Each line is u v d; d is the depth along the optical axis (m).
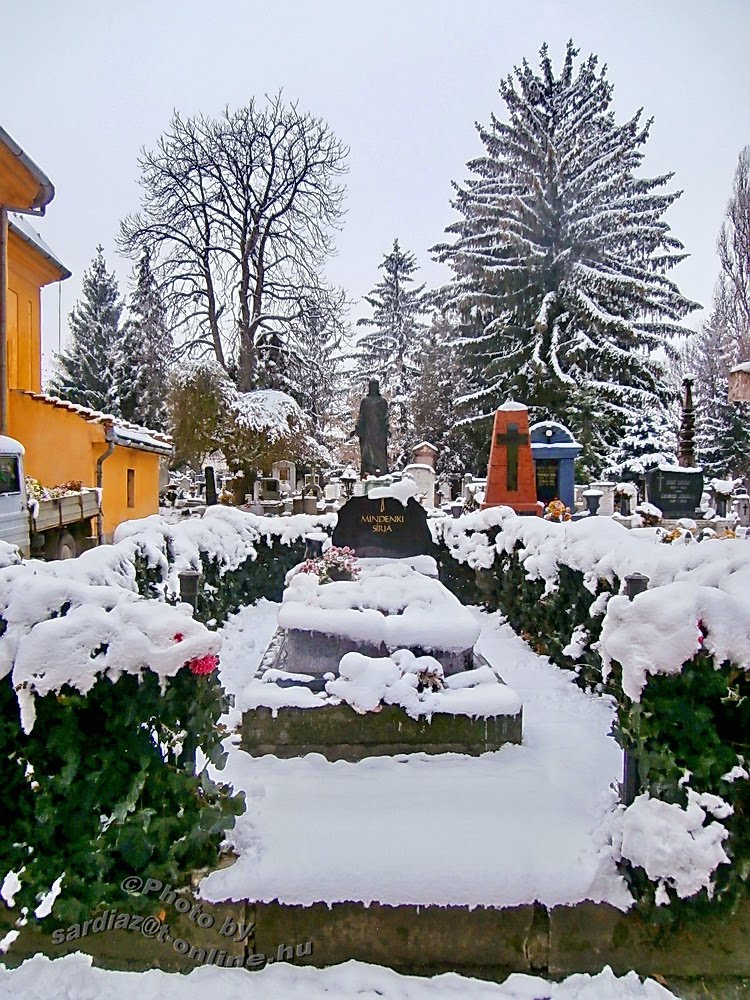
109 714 2.71
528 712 5.20
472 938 2.82
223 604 8.30
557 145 31.95
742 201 29.36
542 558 6.75
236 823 3.22
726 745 2.81
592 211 31.34
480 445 31.39
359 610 5.30
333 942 2.82
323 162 29.45
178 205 28.75
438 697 4.51
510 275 30.44
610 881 2.86
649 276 31.36
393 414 39.53
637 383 29.77
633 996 2.57
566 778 3.94
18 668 2.63
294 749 4.42
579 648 5.77
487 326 31.03
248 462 26.03
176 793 2.80
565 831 3.26
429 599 5.69
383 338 48.69
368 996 2.57
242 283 29.62
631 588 3.99
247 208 29.55
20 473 10.74
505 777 3.97
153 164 28.41
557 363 28.80
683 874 2.61
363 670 4.54
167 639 2.78
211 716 3.01
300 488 30.28
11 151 12.80
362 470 13.75
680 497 20.27
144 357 33.16
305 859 2.98
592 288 30.09
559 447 18.44
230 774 4.04
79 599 2.90
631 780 3.09
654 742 2.85
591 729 4.80
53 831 2.66
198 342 29.00
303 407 31.50
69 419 16.59
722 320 37.59
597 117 33.41
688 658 2.79
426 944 2.82
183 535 7.47
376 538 8.81
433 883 2.86
